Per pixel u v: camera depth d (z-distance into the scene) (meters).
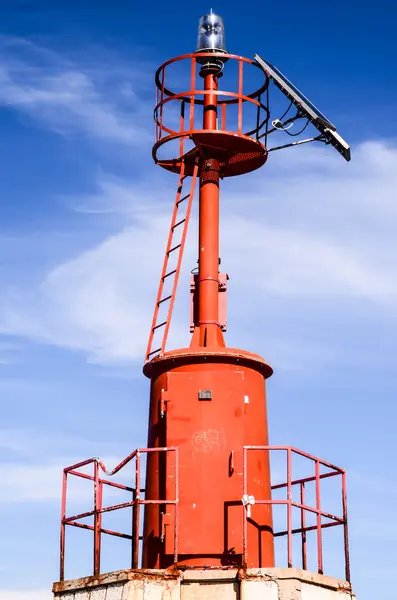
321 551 27.44
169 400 28.53
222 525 27.67
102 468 27.72
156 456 28.67
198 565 27.36
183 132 29.91
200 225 30.28
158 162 31.44
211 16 31.06
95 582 26.83
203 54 30.36
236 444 28.19
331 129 31.45
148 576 26.12
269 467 29.19
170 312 29.14
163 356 28.84
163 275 29.80
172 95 31.25
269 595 26.05
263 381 29.55
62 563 28.12
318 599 26.72
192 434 28.23
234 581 26.30
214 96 30.75
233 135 29.92
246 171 31.50
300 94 31.25
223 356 28.73
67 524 28.33
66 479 28.67
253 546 28.00
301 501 29.05
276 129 31.11
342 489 28.69
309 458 27.91
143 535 28.73
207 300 29.73
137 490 26.84
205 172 30.58
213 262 29.98
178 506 27.78
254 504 28.28
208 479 27.92
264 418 29.30
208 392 28.44
